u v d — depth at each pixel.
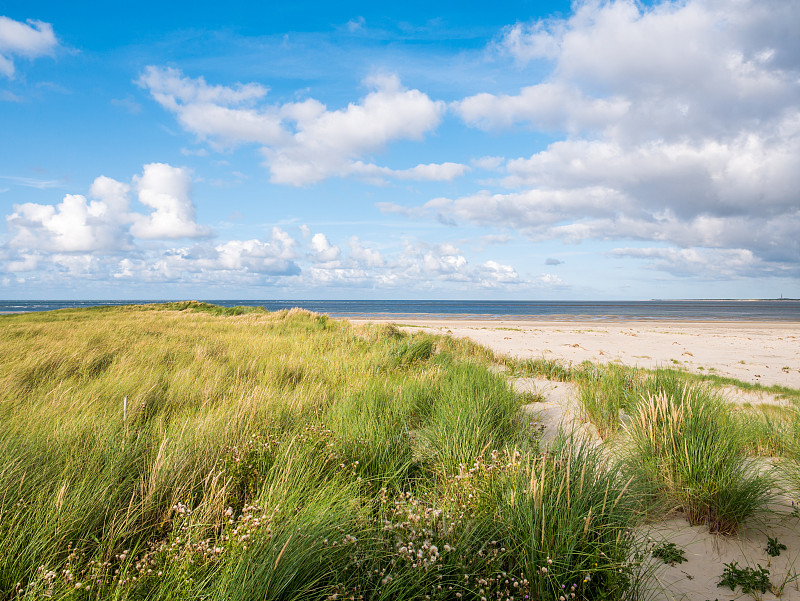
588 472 2.91
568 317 56.03
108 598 2.01
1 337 11.30
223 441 3.82
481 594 2.12
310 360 9.17
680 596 2.40
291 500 2.71
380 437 3.96
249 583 1.95
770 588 2.41
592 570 2.23
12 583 2.10
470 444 3.84
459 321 44.50
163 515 2.83
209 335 13.30
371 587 2.20
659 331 29.98
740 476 3.28
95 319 20.73
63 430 3.76
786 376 11.90
